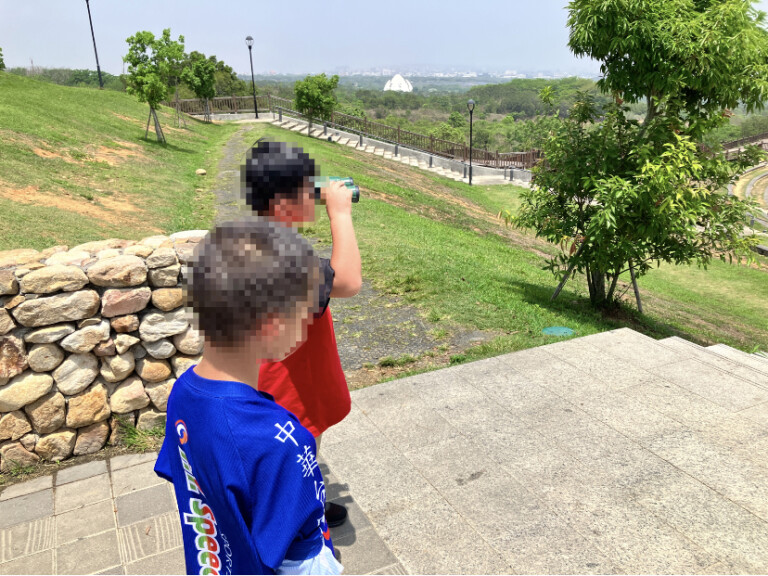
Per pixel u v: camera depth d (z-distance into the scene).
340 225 1.60
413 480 3.10
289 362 2.07
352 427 3.66
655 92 7.67
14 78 21.27
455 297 7.41
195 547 1.18
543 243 16.44
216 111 31.97
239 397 1.07
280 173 1.51
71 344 3.37
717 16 6.93
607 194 7.12
